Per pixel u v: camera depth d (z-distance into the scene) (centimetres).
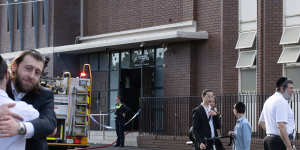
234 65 2244
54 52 2911
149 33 2600
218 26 2297
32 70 473
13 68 473
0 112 423
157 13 2575
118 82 2766
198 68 2380
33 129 442
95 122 2812
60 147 1820
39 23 3141
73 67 2972
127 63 2723
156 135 2312
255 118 2014
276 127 986
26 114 445
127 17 2739
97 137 2709
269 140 994
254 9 2184
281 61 2047
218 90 2288
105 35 2831
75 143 1836
